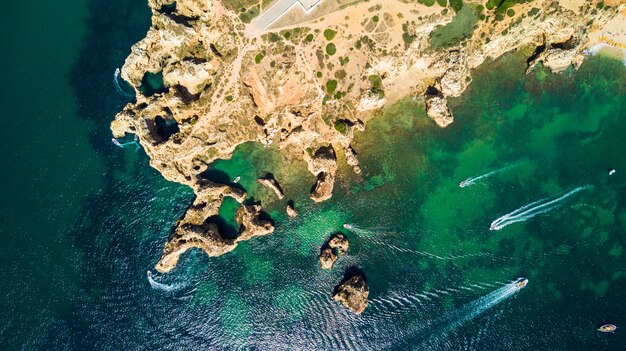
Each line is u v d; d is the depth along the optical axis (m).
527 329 67.50
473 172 69.88
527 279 68.06
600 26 66.62
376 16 66.00
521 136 69.25
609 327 65.44
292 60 67.88
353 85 68.12
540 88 68.81
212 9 68.75
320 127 69.50
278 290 72.38
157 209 74.38
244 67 68.88
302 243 72.19
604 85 68.12
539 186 68.88
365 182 71.38
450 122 69.50
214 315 73.12
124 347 73.25
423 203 70.56
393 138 70.88
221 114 70.19
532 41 68.38
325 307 71.38
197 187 71.88
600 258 67.25
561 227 68.31
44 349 73.38
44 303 74.19
